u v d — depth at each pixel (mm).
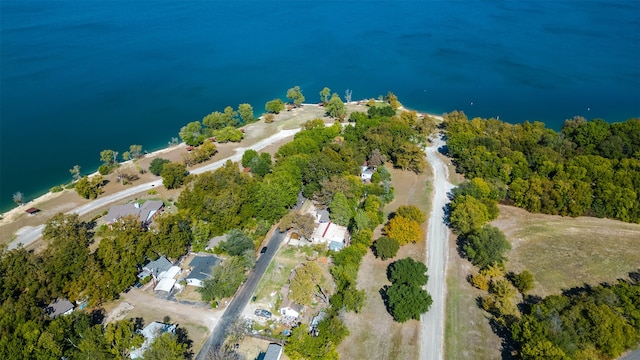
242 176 154375
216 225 136500
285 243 136000
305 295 109375
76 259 113062
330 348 96625
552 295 107625
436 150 198750
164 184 167375
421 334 105062
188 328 106938
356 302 109062
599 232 139375
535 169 166375
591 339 94500
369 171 173875
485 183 154625
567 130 191500
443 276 122688
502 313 105438
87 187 163750
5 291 105812
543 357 88562
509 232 139875
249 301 114875
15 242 141875
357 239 131250
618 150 170250
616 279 119750
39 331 95562
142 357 94750
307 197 158875
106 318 109500
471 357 99250
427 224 145000
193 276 120000
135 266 118500
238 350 100938
